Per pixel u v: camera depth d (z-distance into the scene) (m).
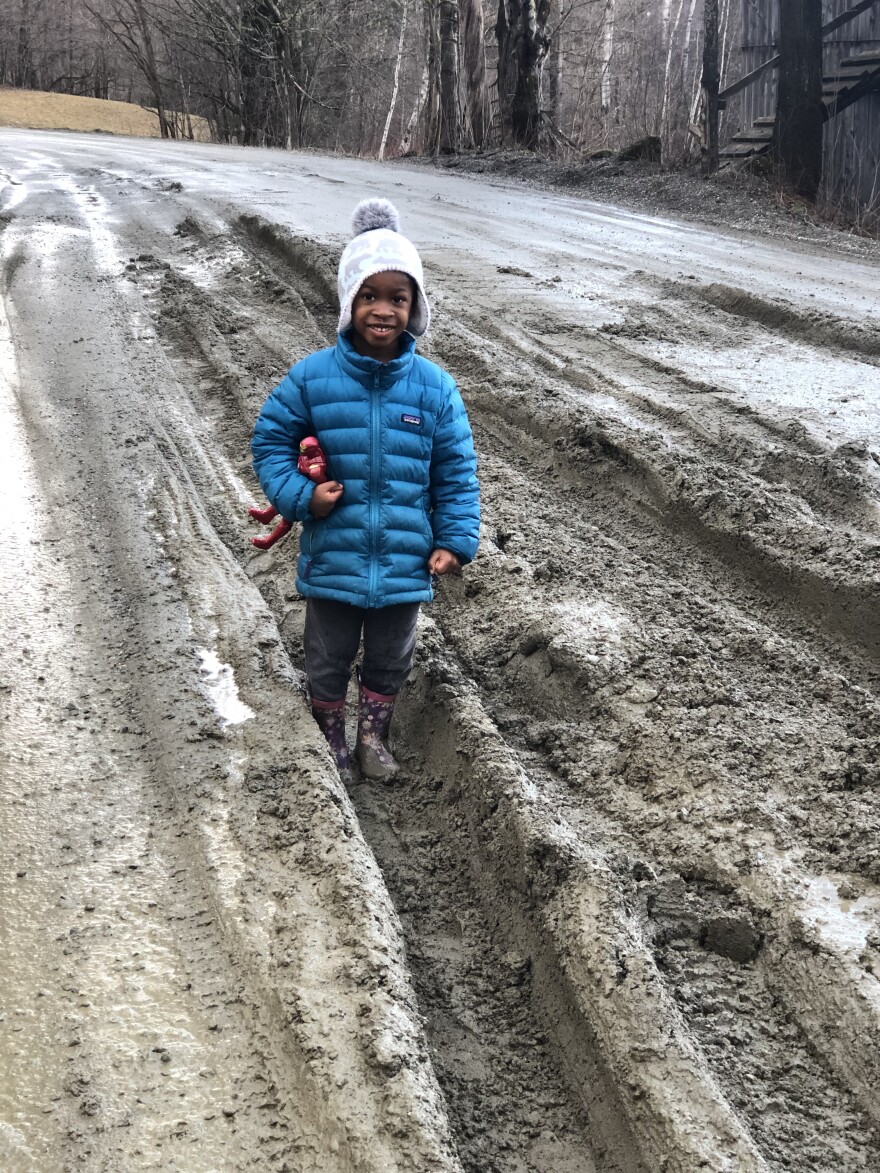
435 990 2.09
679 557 3.50
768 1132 1.83
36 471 3.96
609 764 2.59
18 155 14.46
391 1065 1.78
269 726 2.61
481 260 7.34
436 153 17.77
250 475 4.02
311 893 2.13
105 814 2.35
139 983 1.94
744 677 2.87
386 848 2.45
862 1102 1.88
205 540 3.50
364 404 2.41
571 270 7.16
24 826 2.30
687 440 4.18
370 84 27.88
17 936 2.03
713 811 2.40
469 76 17.72
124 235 7.98
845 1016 1.97
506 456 4.23
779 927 2.15
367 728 2.64
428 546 2.49
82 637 3.00
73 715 2.66
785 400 4.59
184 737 2.57
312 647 2.56
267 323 5.73
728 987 2.09
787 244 8.62
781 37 10.66
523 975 2.13
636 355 5.19
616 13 25.38
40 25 44.72
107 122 34.06
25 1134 1.68
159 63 28.92
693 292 6.52
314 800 2.35
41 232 7.90
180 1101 1.74
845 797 2.43
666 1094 1.82
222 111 26.50
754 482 3.73
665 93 16.73
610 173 12.26
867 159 12.39
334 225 8.04
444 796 2.58
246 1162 1.66
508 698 2.88
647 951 2.06
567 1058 1.97
